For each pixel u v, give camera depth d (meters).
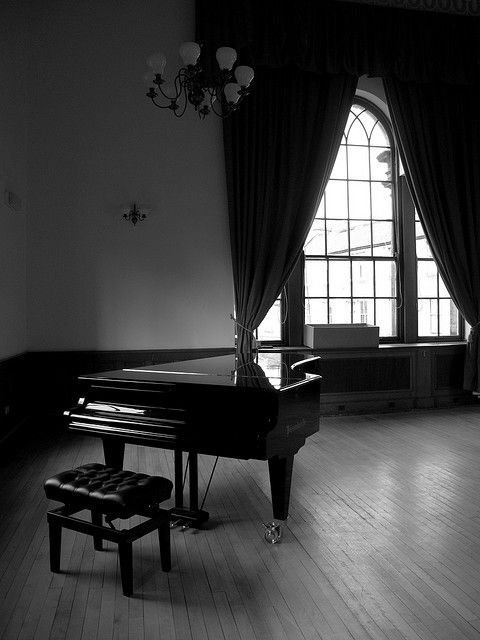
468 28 6.04
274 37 5.48
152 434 2.53
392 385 6.04
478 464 3.96
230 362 3.68
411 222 6.38
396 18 5.83
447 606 2.04
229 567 2.35
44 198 5.32
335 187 6.29
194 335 5.62
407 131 6.00
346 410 5.90
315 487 3.45
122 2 5.45
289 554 2.48
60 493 2.22
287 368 3.34
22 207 5.14
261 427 2.41
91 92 5.39
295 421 2.71
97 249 5.41
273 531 2.61
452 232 6.11
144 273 5.51
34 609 2.00
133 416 2.62
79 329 5.39
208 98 5.50
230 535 2.70
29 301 5.28
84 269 5.39
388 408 6.04
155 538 2.67
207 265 5.64
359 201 6.36
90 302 5.40
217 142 5.64
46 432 5.04
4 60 4.63
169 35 5.51
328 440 4.73
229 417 2.46
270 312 6.06
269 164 5.59
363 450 4.38
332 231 6.26
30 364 5.26
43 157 5.32
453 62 5.96
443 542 2.62
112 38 5.43
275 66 5.49
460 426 5.27
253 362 3.68
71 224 5.36
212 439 2.43
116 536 2.10
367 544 2.59
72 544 2.58
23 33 5.26
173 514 2.88
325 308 6.23
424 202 6.03
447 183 6.10
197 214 5.61
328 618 1.95
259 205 5.58
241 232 5.58
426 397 6.17
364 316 6.34
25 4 5.27
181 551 2.51
